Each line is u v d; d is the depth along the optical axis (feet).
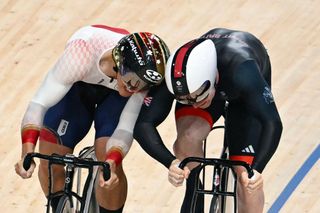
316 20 72.18
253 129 42.80
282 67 66.85
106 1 74.54
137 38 39.99
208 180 57.11
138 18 72.23
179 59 38.96
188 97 39.14
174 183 39.24
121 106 45.24
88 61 42.73
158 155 39.81
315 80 65.72
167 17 72.33
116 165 41.37
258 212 44.24
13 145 59.62
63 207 39.45
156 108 40.68
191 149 43.42
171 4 73.97
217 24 71.31
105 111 45.50
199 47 39.45
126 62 39.68
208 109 43.83
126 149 41.88
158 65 39.55
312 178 56.70
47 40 70.03
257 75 41.22
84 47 42.80
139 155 59.21
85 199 39.83
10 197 55.11
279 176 57.00
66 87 42.65
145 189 56.08
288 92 64.44
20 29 71.20
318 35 70.38
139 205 54.60
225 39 43.57
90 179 39.70
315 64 67.36
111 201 46.24
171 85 39.04
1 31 70.90
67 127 46.06
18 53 68.49
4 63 67.41
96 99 46.29
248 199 43.65
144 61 39.37
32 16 72.69
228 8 73.26
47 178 46.55
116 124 45.06
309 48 68.95
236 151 43.06
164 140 60.13
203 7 73.41
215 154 58.75
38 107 42.32
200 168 40.01
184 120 43.78
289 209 54.03
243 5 73.77
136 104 42.42
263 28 70.95
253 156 42.55
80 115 46.50
